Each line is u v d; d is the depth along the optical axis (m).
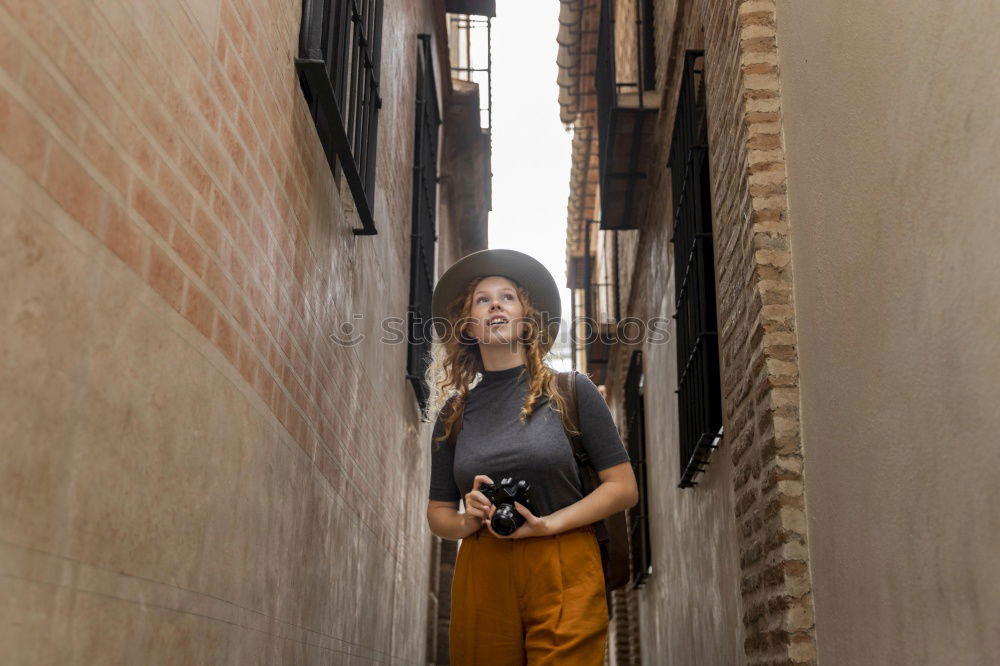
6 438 1.23
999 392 1.73
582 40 11.05
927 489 2.09
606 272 13.45
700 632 5.36
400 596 5.85
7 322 1.23
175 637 1.88
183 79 1.94
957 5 1.90
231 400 2.25
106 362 1.55
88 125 1.48
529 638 2.32
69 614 1.42
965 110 1.86
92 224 1.49
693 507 5.53
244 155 2.39
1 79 1.22
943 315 1.98
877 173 2.40
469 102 9.99
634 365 9.41
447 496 2.61
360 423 4.25
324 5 3.27
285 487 2.80
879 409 2.41
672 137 5.89
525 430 2.46
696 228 4.88
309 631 3.17
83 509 1.47
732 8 3.79
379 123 5.02
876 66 2.41
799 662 3.00
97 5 1.51
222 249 2.19
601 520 2.49
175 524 1.87
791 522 3.12
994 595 1.77
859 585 2.58
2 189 1.22
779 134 3.50
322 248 3.39
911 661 2.22
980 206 1.79
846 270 2.68
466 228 11.67
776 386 3.24
